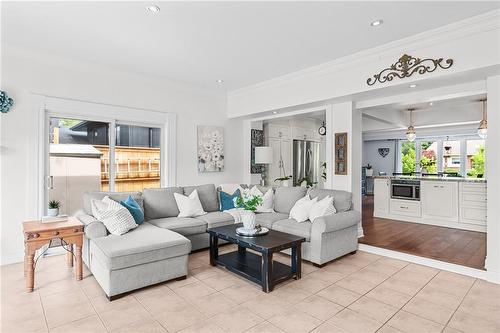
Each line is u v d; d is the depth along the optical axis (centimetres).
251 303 249
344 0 249
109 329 209
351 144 436
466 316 228
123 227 306
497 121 301
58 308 238
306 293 268
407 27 300
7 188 347
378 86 360
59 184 394
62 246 369
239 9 263
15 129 353
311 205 389
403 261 360
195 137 539
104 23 290
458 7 261
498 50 270
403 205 600
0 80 343
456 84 344
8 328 209
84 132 417
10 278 299
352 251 385
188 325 215
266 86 506
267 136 656
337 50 364
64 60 385
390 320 222
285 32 311
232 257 345
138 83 463
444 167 879
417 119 720
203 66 424
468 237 456
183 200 419
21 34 316
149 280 272
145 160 485
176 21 286
